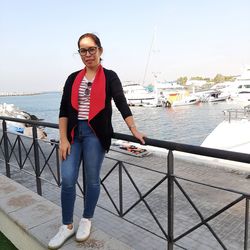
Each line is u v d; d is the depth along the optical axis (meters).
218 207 5.70
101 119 2.28
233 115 13.09
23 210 3.14
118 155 9.56
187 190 6.64
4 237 3.20
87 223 2.57
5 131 4.68
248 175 7.71
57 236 2.48
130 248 2.42
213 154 1.85
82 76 2.33
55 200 6.07
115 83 2.27
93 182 2.45
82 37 2.24
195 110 47.16
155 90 59.31
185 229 4.87
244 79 53.38
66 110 2.41
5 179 4.14
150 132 30.70
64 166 2.38
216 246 4.36
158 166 8.63
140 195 2.77
